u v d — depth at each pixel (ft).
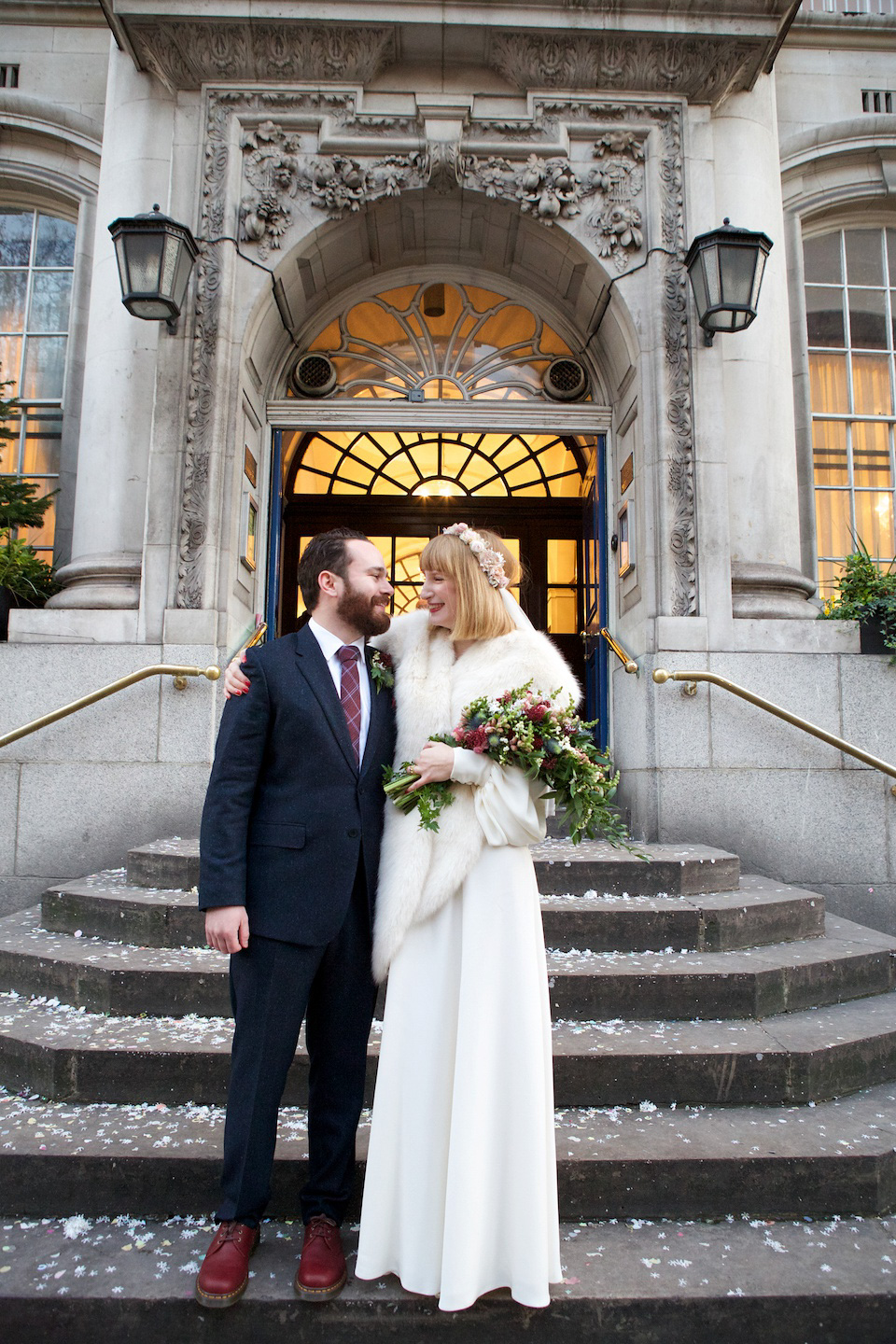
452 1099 6.24
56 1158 7.51
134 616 16.11
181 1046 8.66
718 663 15.81
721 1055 8.67
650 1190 7.48
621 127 17.22
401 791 6.64
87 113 21.11
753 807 15.49
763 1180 7.55
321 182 17.01
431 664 7.18
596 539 19.43
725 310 15.56
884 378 21.91
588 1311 6.33
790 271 21.36
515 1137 6.15
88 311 21.06
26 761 15.35
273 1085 6.48
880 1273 6.75
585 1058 8.57
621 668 17.92
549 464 25.11
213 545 16.01
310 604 7.45
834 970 10.75
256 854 6.66
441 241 18.94
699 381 16.65
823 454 21.45
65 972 10.11
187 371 16.29
